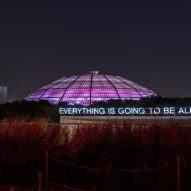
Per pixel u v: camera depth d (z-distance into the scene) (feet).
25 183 78.48
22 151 84.89
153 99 248.93
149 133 86.12
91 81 338.34
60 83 343.67
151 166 75.41
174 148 81.82
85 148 83.56
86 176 77.51
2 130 93.20
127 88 335.47
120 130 87.10
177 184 66.39
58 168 80.28
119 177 74.49
